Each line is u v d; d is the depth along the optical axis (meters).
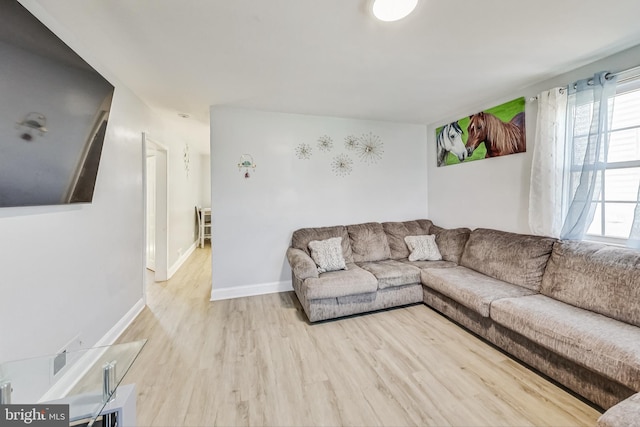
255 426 1.41
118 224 2.38
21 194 1.26
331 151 3.60
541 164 2.41
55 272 1.58
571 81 2.30
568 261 2.05
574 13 1.55
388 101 3.00
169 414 1.48
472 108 3.25
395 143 3.93
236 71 2.24
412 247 3.38
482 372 1.81
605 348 1.39
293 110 3.30
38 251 1.45
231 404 1.55
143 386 1.70
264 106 3.14
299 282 2.84
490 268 2.62
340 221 3.67
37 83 1.31
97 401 1.09
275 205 3.38
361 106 3.17
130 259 2.62
